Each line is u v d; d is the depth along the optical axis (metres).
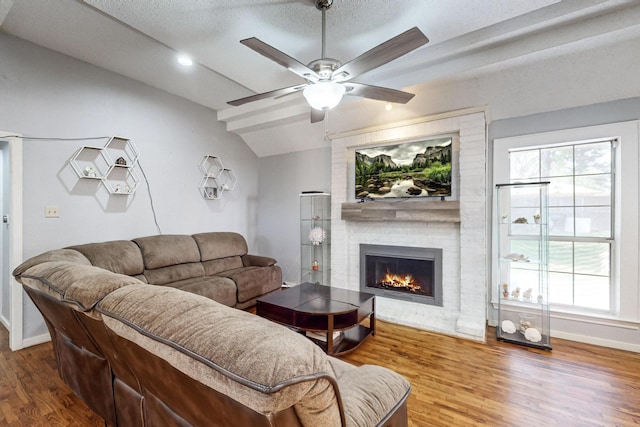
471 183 2.97
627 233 2.60
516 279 3.09
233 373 0.63
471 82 2.76
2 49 2.52
